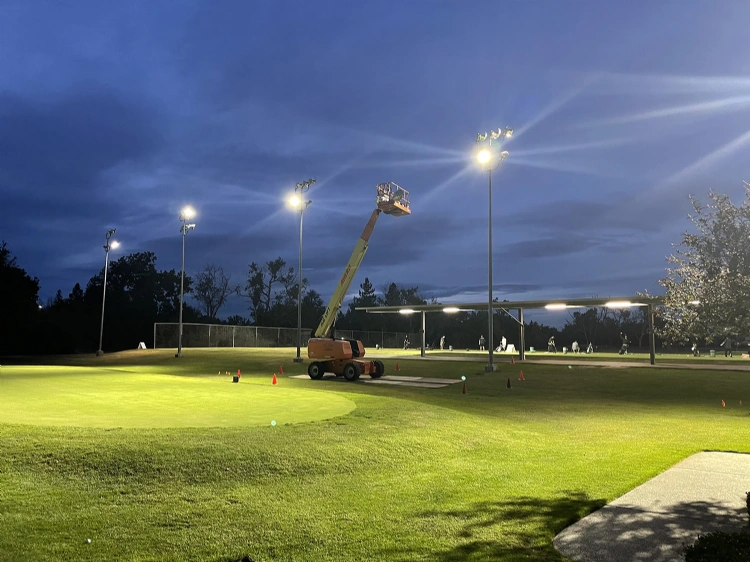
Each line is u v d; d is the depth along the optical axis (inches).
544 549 220.4
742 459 393.1
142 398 572.4
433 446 402.6
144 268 3321.9
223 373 1205.7
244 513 252.8
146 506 255.1
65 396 577.3
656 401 817.5
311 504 269.4
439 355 1929.1
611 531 241.4
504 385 995.3
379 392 849.5
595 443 463.2
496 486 311.3
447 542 225.5
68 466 293.0
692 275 321.4
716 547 195.9
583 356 1894.7
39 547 207.0
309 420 451.2
